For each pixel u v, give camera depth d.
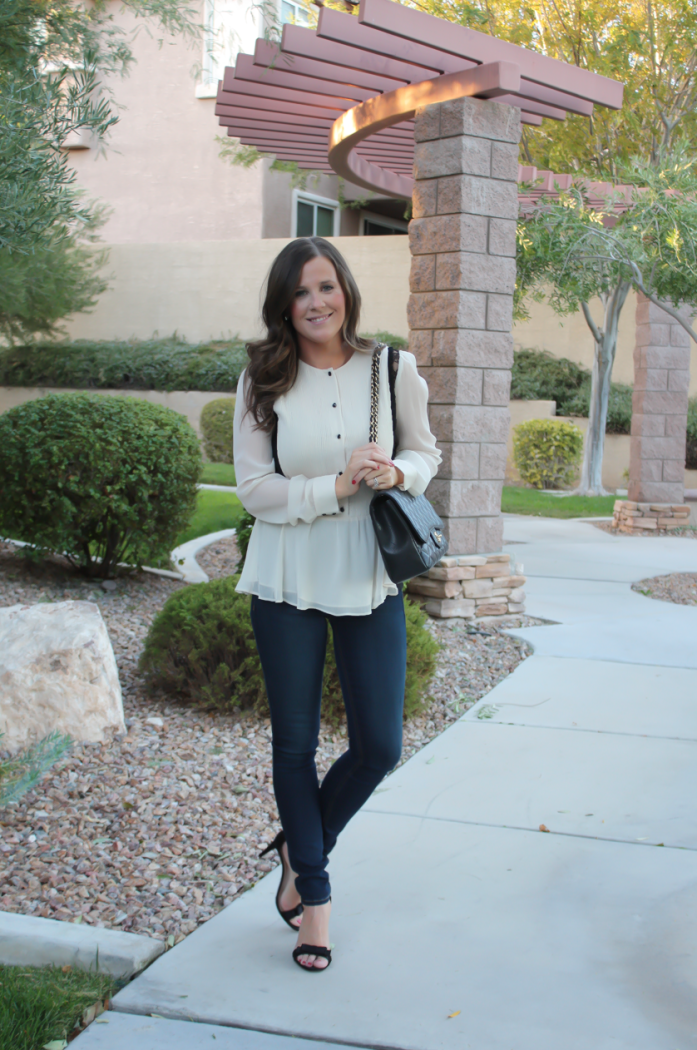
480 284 6.28
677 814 3.46
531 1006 2.30
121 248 20.00
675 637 6.28
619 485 18.25
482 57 5.80
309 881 2.43
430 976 2.43
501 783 3.76
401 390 2.51
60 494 6.66
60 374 19.55
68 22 4.25
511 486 18.08
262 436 2.47
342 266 2.42
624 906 2.79
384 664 2.45
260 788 3.67
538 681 5.22
